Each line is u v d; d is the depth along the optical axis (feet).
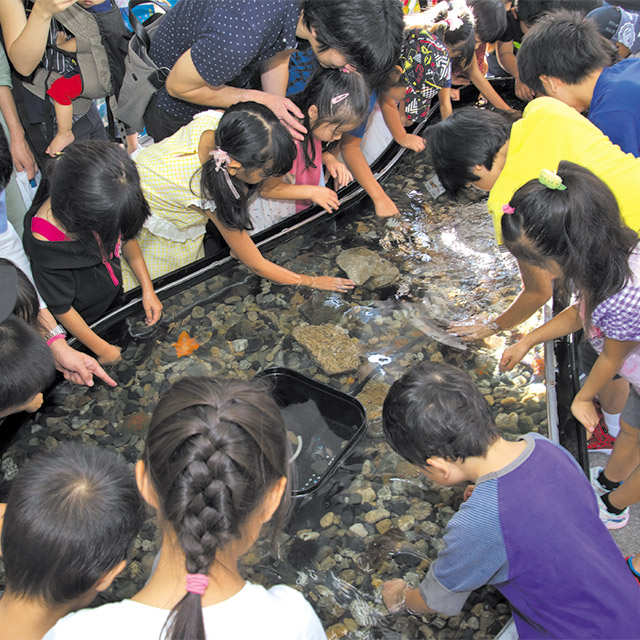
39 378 5.55
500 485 4.60
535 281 7.10
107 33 8.29
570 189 4.76
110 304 8.27
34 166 8.61
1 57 7.88
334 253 9.36
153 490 3.61
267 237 9.48
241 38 6.84
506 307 8.41
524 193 4.95
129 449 7.02
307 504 6.55
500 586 5.04
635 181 5.62
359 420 7.18
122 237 6.79
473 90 12.54
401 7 7.33
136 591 5.90
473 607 5.85
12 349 5.33
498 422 7.15
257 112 6.75
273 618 3.51
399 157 10.93
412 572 6.01
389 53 7.12
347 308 8.53
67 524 3.84
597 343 6.37
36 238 6.90
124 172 6.34
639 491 6.31
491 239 9.41
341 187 10.11
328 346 7.89
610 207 4.82
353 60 7.07
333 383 7.67
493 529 4.52
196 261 9.07
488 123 6.20
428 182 10.52
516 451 4.82
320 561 6.09
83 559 3.86
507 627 5.56
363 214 9.99
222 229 8.07
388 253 9.30
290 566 6.05
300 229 9.68
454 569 4.83
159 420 3.62
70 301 7.39
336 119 7.50
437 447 4.67
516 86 12.03
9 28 7.70
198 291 8.89
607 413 7.44
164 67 7.99
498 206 6.15
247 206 7.88
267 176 7.07
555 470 4.72
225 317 8.52
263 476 3.52
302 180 9.30
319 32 6.98
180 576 3.53
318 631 3.80
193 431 3.41
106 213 6.18
